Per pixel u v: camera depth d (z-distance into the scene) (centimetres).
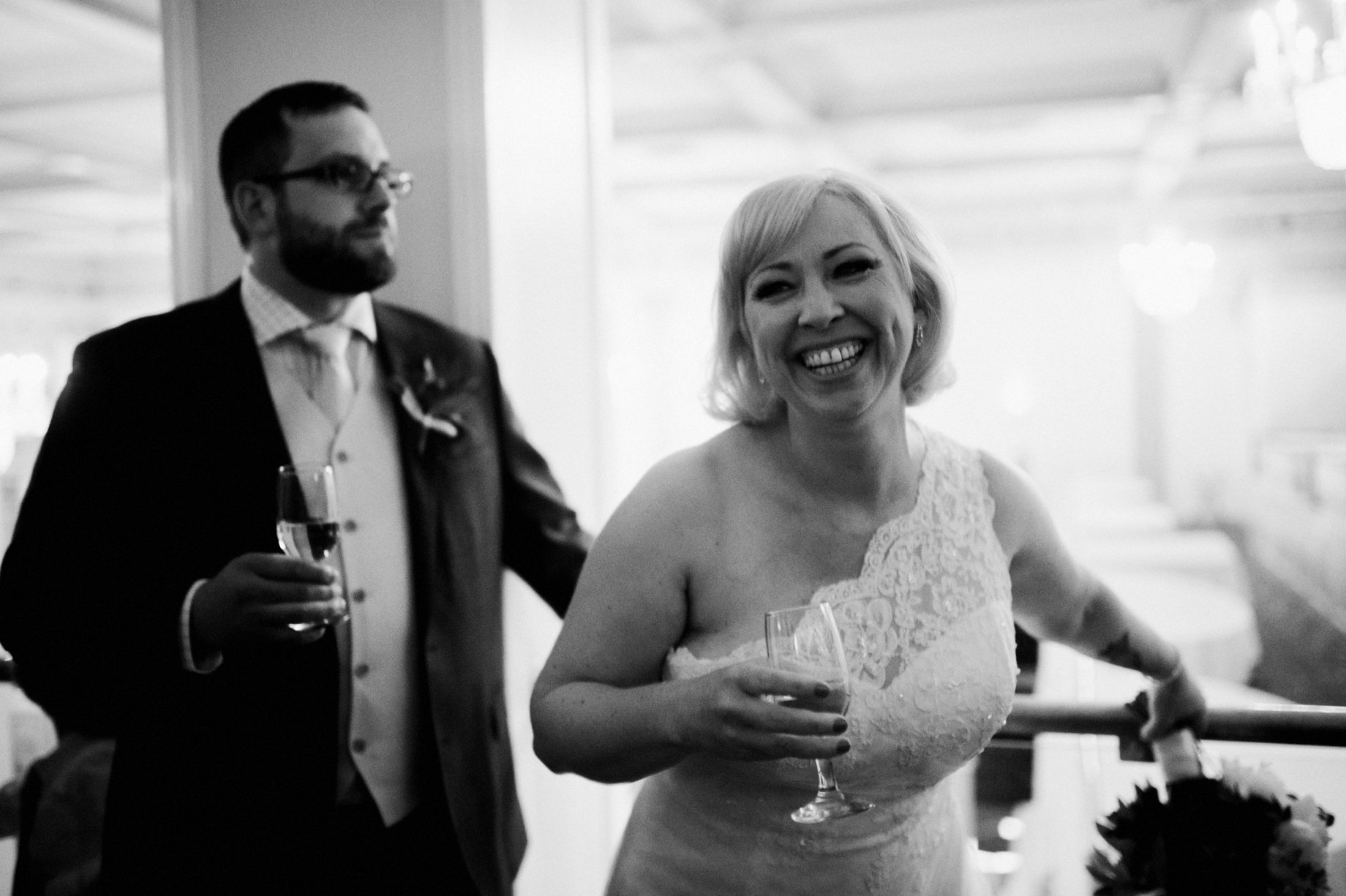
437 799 208
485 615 218
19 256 1403
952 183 1188
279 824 193
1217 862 153
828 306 142
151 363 198
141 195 1051
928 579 154
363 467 210
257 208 204
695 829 159
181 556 192
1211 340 1465
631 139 928
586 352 309
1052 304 1533
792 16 609
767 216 147
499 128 266
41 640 185
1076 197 1295
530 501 234
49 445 193
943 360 162
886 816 155
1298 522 934
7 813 274
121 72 668
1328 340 1372
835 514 155
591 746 141
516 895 269
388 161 210
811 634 134
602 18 319
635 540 154
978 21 597
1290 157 1045
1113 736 196
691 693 133
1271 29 372
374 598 205
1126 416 1514
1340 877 182
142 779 191
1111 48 713
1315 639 579
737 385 160
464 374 228
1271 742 186
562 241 296
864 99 835
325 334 209
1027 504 171
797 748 126
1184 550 733
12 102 723
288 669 195
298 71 273
